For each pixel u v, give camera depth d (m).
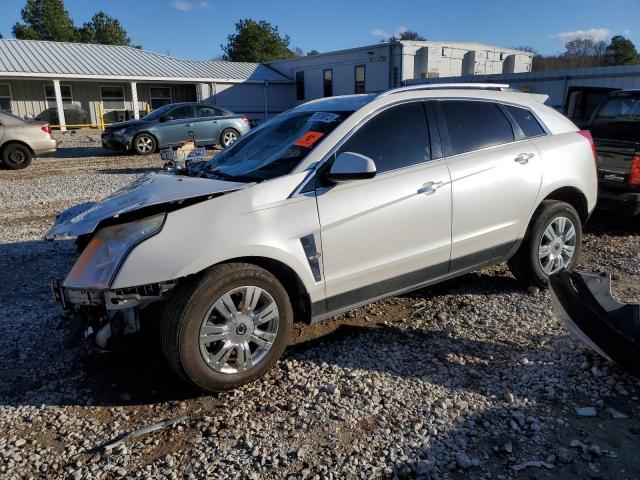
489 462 2.62
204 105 17.36
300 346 3.86
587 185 4.73
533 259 4.51
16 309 4.58
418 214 3.74
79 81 28.55
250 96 32.81
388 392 3.23
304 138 3.66
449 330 4.04
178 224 3.05
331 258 3.44
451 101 4.11
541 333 3.93
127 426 2.98
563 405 3.05
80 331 3.96
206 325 3.06
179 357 3.01
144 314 3.28
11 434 2.93
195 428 2.95
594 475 2.52
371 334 4.02
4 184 11.23
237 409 3.11
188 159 5.48
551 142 4.55
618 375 3.31
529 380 3.30
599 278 3.52
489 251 4.24
